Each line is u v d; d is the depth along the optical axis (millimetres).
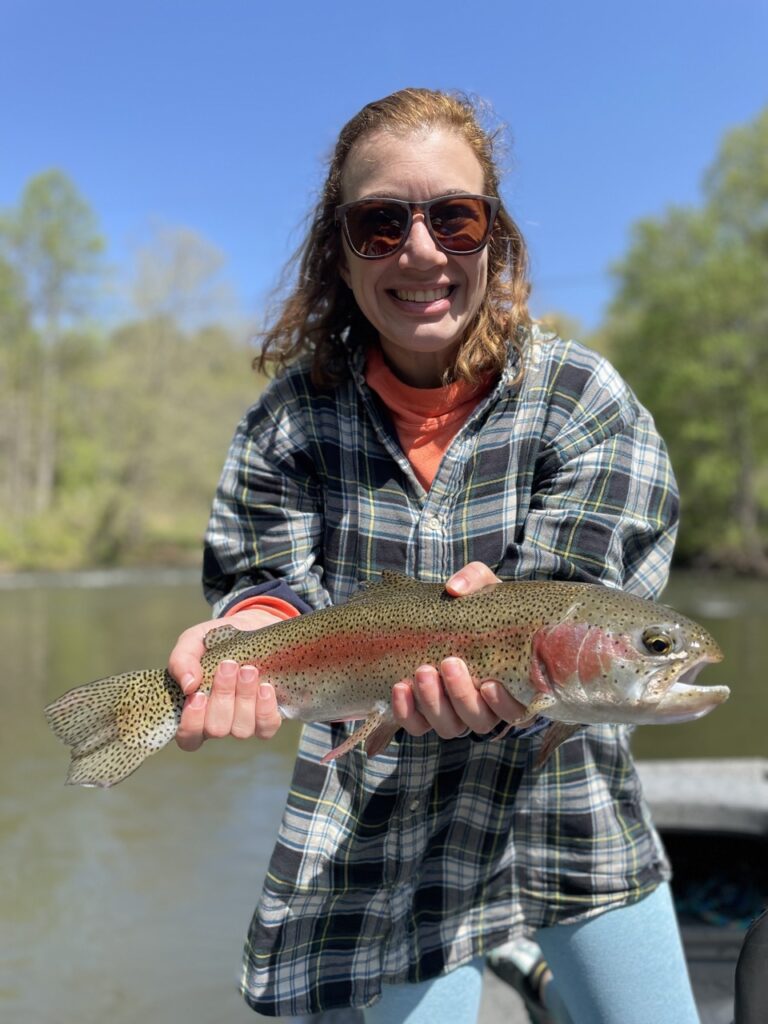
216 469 13008
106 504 12336
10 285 12836
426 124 763
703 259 10672
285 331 893
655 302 10609
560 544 762
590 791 805
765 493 11047
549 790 801
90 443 13023
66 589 8461
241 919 1567
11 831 1977
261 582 857
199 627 807
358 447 826
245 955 832
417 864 814
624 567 801
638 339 10914
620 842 809
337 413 842
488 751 788
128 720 793
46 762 2537
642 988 807
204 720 747
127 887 1684
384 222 754
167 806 2148
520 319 814
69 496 12617
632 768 837
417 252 741
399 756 787
